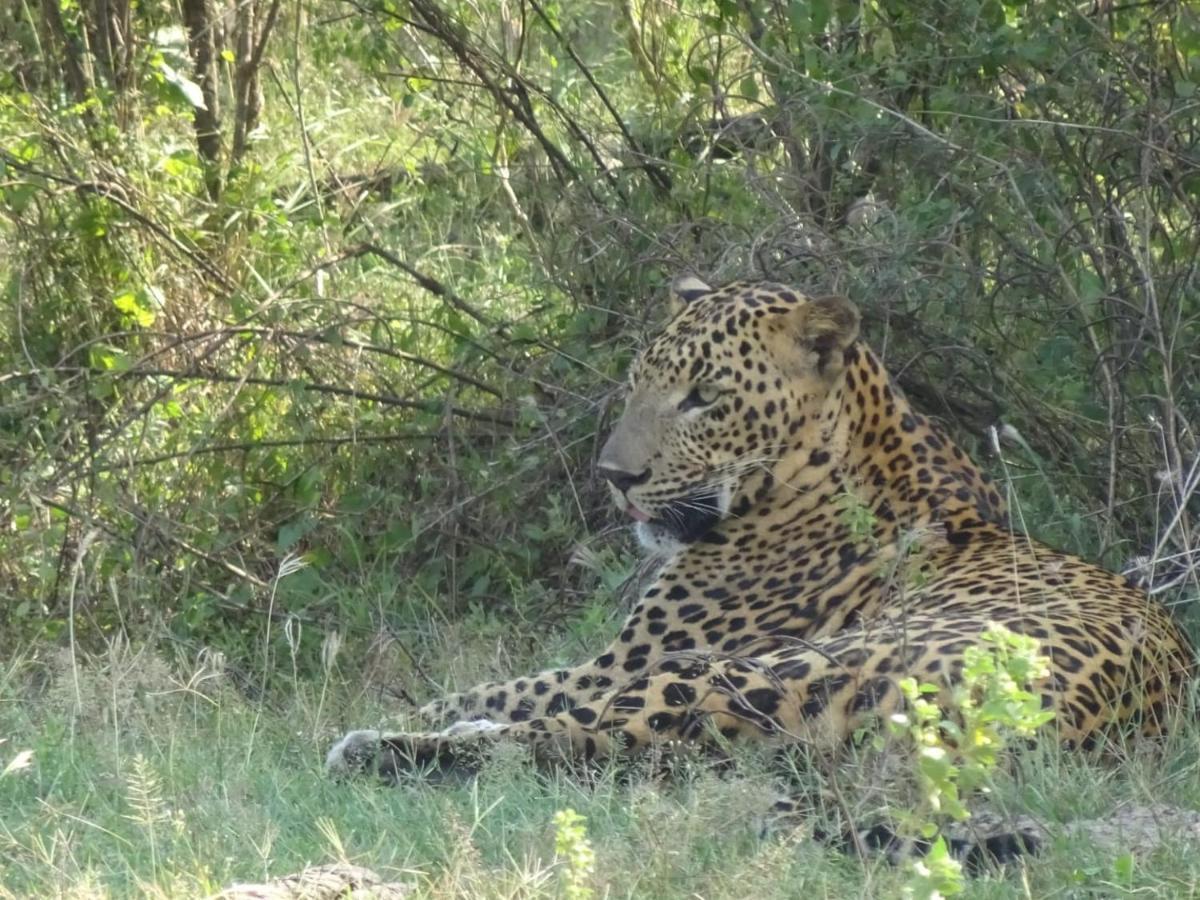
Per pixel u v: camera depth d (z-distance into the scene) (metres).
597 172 13.52
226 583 12.12
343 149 17.73
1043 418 11.93
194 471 12.45
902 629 7.72
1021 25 11.91
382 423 12.93
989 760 5.71
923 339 12.02
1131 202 12.13
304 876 6.42
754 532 9.42
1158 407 11.59
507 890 6.46
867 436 9.46
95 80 15.04
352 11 16.12
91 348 13.05
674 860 6.71
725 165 13.11
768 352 9.26
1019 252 11.81
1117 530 11.45
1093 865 6.71
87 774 8.18
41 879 6.78
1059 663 7.80
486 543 12.31
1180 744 8.03
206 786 8.06
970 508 9.34
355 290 15.04
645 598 9.48
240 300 13.01
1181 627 9.88
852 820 6.84
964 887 6.49
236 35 17.19
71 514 11.41
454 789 8.19
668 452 9.33
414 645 11.34
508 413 12.96
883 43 12.09
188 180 14.59
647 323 12.18
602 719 8.09
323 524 12.47
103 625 11.39
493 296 14.44
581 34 16.56
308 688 10.31
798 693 7.86
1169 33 12.22
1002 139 12.08
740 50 14.66
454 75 15.93
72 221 13.46
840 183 12.55
